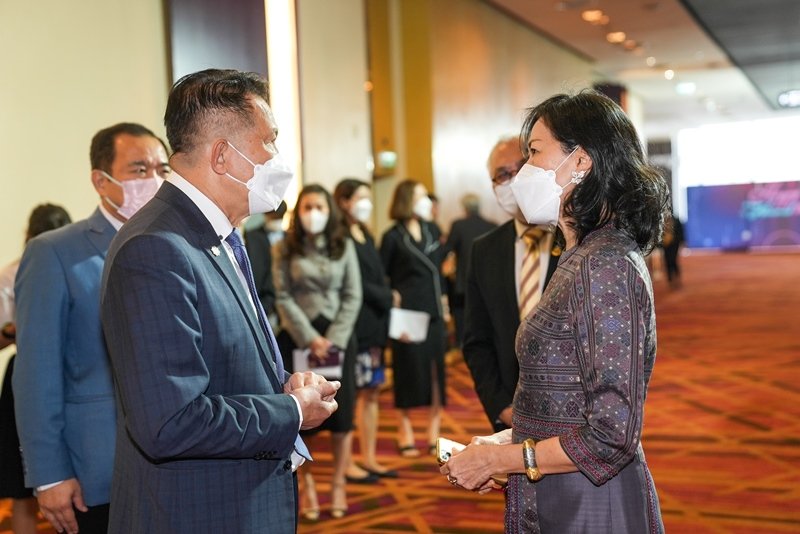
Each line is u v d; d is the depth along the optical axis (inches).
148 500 64.1
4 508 172.6
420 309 210.7
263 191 67.8
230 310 65.4
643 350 63.5
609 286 63.7
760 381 285.4
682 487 175.0
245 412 62.5
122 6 205.5
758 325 422.0
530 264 101.9
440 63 392.5
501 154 104.2
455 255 260.8
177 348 60.1
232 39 236.2
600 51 610.9
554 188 69.2
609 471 63.0
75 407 91.5
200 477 64.1
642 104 887.1
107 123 200.4
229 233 69.0
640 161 69.3
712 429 223.3
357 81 318.3
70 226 95.7
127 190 95.0
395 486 186.4
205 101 66.4
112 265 62.3
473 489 70.6
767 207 1072.8
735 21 523.5
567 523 66.2
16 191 179.6
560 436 64.7
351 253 175.6
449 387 295.7
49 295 90.0
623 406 62.1
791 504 162.9
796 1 476.1
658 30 542.9
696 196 1104.2
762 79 752.3
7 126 178.1
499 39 470.3
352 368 171.5
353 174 313.6
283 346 171.2
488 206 444.5
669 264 642.2
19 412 88.5
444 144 394.3
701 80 754.2
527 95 513.3
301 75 275.9
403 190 215.8
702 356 339.6
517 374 102.4
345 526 161.2
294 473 70.3
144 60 211.6
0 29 176.7
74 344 91.7
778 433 217.3
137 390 59.4
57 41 188.9
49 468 87.9
